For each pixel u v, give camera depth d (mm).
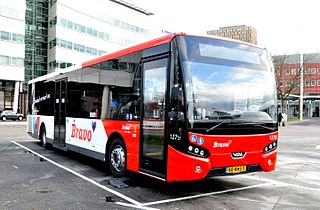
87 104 9750
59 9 51156
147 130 6840
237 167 6359
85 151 9719
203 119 6039
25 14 51594
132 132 7367
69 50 52844
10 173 8555
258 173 9250
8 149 13578
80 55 54750
